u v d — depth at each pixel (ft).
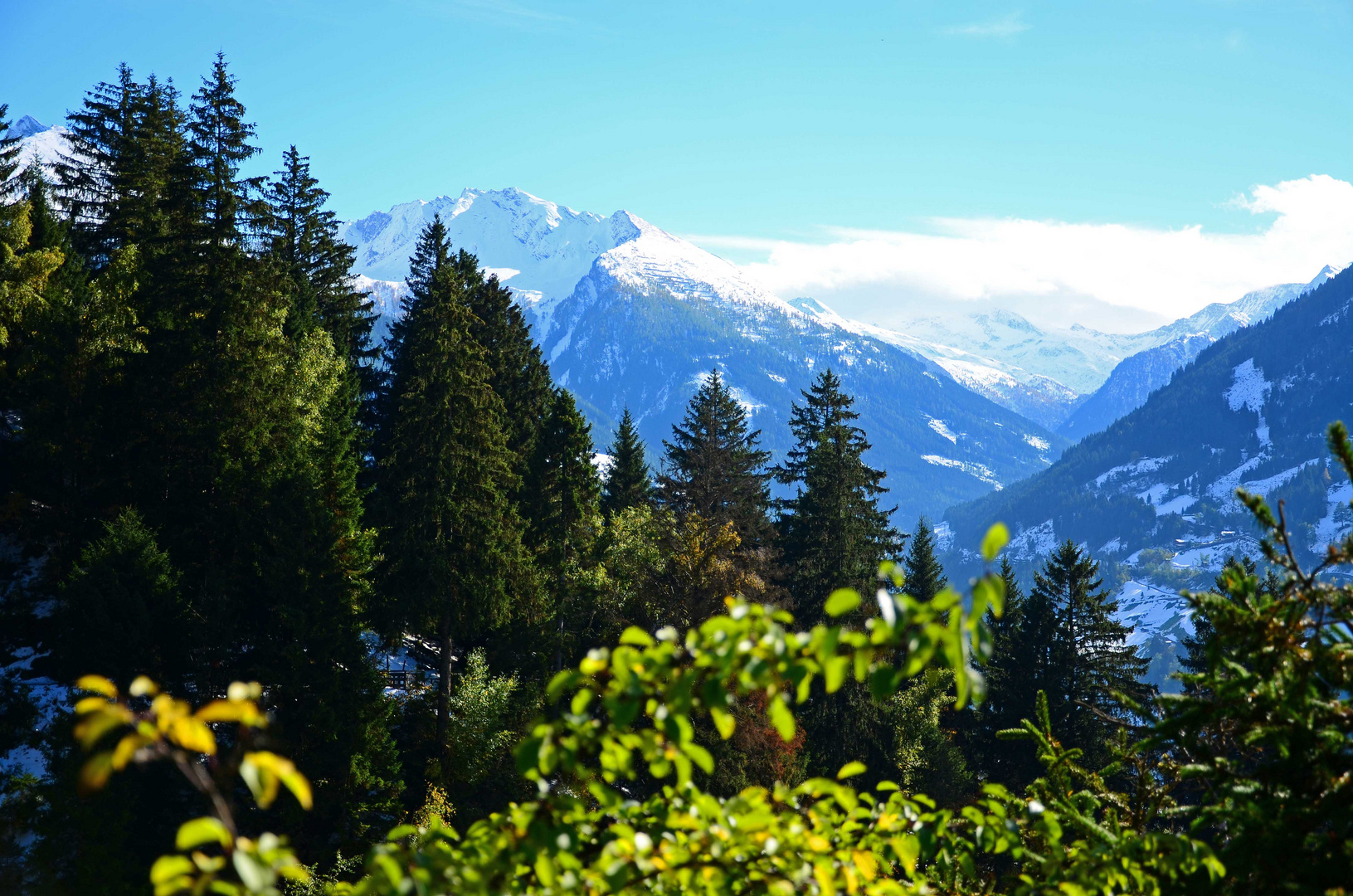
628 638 10.89
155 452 115.96
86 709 8.18
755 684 9.80
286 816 93.45
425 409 113.29
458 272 178.40
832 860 13.12
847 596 9.41
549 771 10.90
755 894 12.37
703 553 127.65
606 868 11.53
